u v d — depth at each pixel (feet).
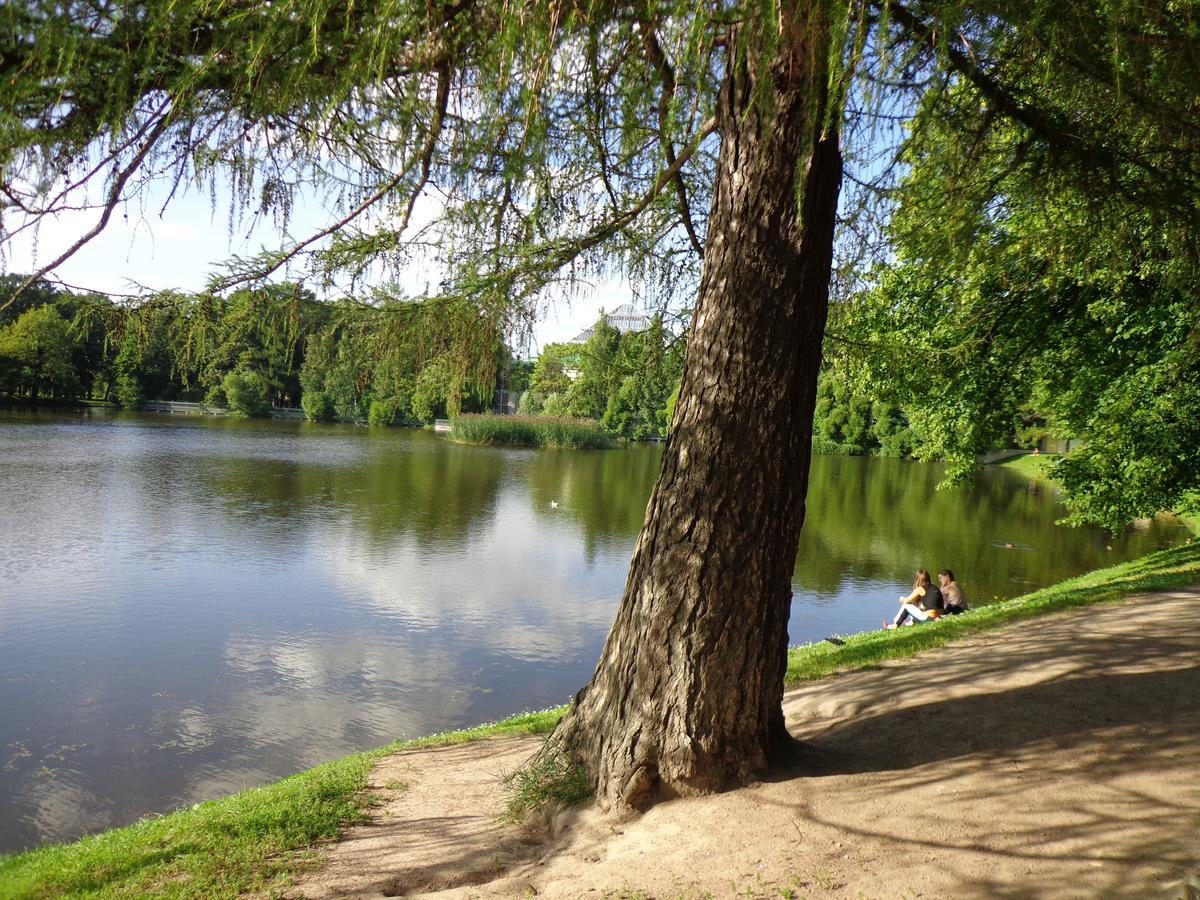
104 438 118.42
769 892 10.47
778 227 12.91
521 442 157.48
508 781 16.33
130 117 7.98
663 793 13.53
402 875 12.96
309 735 28.22
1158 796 11.59
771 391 13.21
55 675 32.37
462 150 9.38
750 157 12.93
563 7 8.13
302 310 13.16
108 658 34.47
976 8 8.77
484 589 48.60
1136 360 36.09
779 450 13.41
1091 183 12.81
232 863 14.01
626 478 111.55
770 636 13.83
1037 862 10.34
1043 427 82.23
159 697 30.78
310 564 52.37
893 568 58.75
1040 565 60.54
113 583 45.55
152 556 51.98
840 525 78.74
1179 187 12.74
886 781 13.34
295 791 18.45
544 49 8.04
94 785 24.20
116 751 26.40
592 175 14.06
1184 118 11.46
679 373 19.36
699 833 12.28
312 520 67.62
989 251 17.17
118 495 73.05
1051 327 36.58
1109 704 15.55
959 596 35.32
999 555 64.28
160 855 14.82
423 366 15.34
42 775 24.63
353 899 12.24
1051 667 18.43
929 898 9.89
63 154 7.80
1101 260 16.93
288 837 15.25
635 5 8.43
